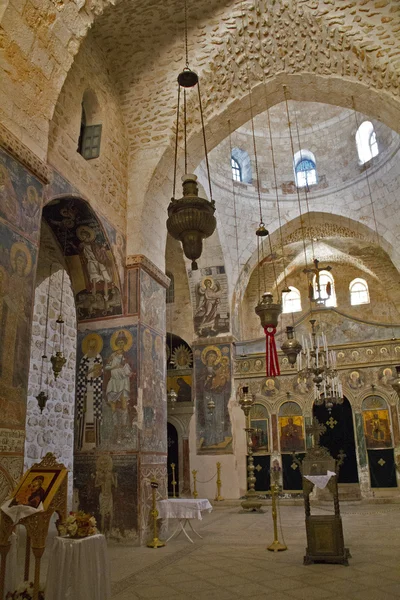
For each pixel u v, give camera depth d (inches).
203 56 466.3
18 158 294.7
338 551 296.7
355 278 931.3
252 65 483.5
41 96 325.4
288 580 261.6
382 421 712.4
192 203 267.0
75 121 405.7
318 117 842.8
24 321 284.2
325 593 235.3
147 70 486.3
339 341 773.9
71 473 565.3
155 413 454.0
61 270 569.3
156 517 386.0
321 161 848.3
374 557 312.8
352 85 478.6
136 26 453.4
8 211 281.7
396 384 380.8
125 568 301.7
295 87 507.5
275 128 860.0
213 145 534.6
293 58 479.2
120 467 412.8
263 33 463.8
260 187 854.5
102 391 437.7
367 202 800.9
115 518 401.1
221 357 786.2
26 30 310.7
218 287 809.5
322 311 796.6
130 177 490.9
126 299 454.6
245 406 612.1
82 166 408.8
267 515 566.9
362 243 889.5
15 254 283.3
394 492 684.1
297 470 730.8
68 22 338.3
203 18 463.5
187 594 240.4
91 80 441.1
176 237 275.4
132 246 471.2
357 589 240.4
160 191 510.0
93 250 447.8
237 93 498.0
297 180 869.8
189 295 829.8
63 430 558.6
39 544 203.3
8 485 254.5
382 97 464.8
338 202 823.7
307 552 302.4
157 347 476.7
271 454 743.7
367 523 473.4
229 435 749.9
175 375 824.3
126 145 496.1
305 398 749.3
